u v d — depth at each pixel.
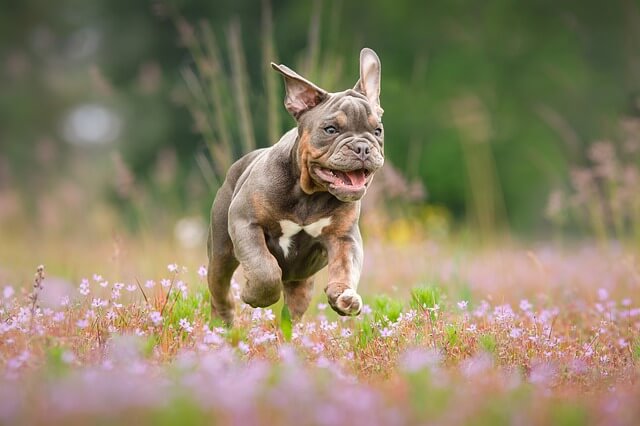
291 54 31.84
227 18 32.47
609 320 11.52
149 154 36.09
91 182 34.22
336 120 9.50
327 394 7.05
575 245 23.42
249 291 9.70
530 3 35.47
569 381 8.49
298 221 9.91
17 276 15.56
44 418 6.28
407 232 19.98
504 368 8.84
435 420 6.43
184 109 35.53
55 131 43.56
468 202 34.19
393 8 34.97
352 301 9.33
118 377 7.30
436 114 34.25
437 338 9.57
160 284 11.46
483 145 33.50
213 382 7.13
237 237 9.88
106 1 38.38
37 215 31.94
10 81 42.97
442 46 35.31
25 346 8.33
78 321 9.41
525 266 17.28
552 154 33.66
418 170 34.31
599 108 33.47
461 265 16.41
